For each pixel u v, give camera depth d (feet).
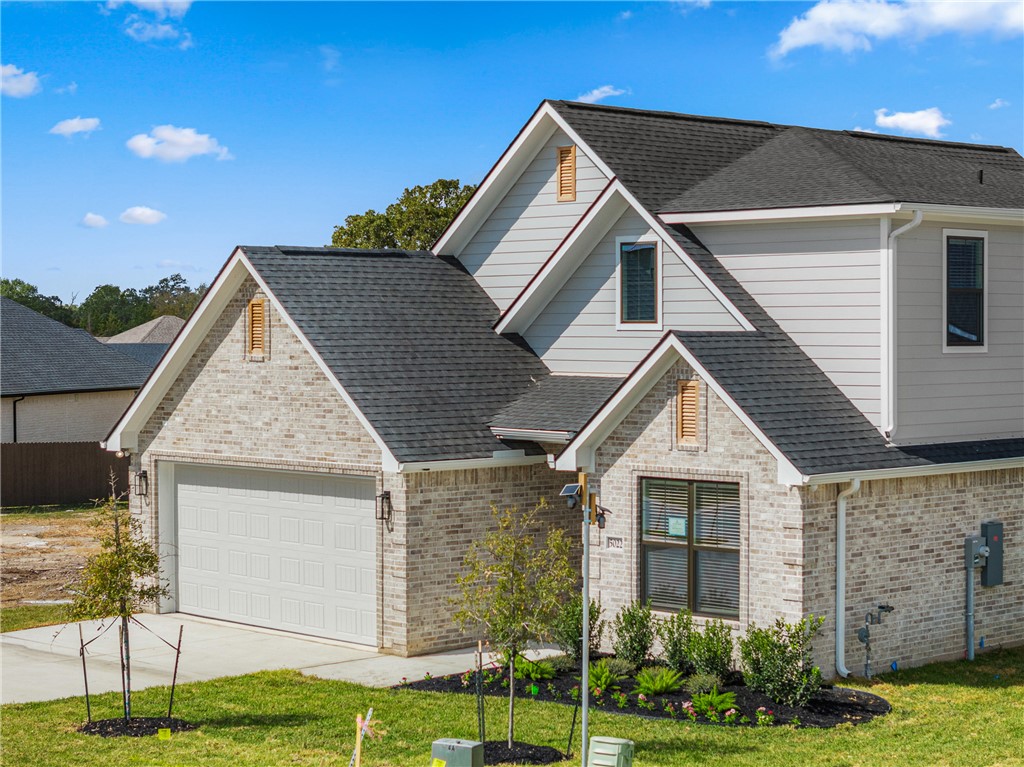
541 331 76.23
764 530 56.90
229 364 73.31
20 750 47.42
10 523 118.83
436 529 65.16
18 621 74.84
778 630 54.39
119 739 48.93
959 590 63.67
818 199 63.98
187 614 77.25
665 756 45.78
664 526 61.26
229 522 74.79
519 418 67.67
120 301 420.77
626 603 62.34
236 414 73.00
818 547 56.39
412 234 163.43
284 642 68.69
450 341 73.77
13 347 151.12
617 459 62.64
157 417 77.61
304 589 70.69
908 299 63.21
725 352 60.64
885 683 57.67
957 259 66.23
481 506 66.90
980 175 74.33
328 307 71.00
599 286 73.31
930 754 46.14
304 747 47.55
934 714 52.11
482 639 67.05
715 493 59.41
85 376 152.46
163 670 61.93
